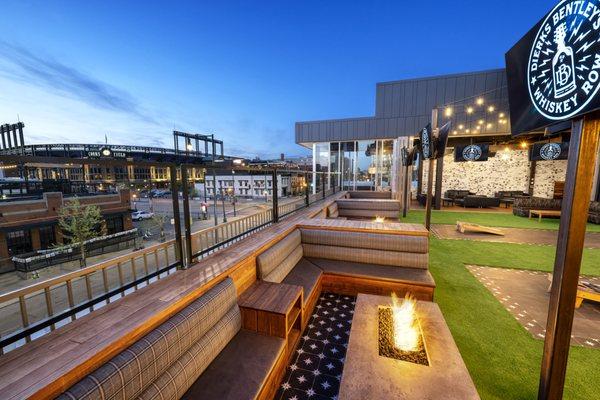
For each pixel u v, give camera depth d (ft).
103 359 4.85
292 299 9.03
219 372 6.68
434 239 25.55
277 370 7.64
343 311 12.25
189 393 6.02
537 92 6.21
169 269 8.54
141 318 5.88
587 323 10.80
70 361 4.53
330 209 27.53
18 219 45.73
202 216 97.96
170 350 5.68
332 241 15.07
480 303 12.65
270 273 11.27
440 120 45.68
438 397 5.27
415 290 12.46
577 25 4.93
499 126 42.47
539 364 8.56
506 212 43.88
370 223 16.35
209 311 7.11
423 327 7.69
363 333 7.41
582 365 8.45
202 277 8.13
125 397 4.63
